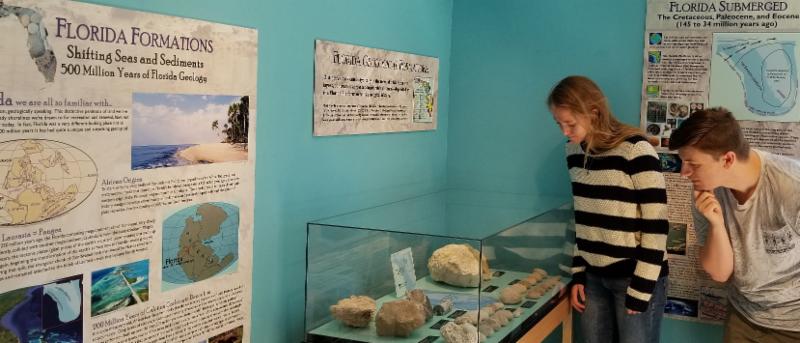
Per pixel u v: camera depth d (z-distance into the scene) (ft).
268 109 7.37
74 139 5.43
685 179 9.84
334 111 8.45
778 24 9.37
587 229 8.45
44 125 5.21
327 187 8.48
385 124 9.55
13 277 5.12
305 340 7.68
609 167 8.00
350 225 7.35
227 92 6.79
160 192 6.18
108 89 5.65
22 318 5.20
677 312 10.07
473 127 11.27
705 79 9.75
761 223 7.00
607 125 7.98
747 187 7.00
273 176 7.52
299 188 7.97
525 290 7.79
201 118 6.52
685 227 9.91
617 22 10.18
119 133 5.77
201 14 6.46
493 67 11.05
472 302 6.63
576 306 8.86
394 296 7.02
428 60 10.59
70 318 5.53
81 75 5.43
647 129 10.07
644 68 10.04
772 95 9.45
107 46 5.61
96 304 5.72
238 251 7.10
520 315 7.69
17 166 5.07
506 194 10.24
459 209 8.62
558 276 8.87
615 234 8.09
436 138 11.11
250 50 7.03
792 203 6.72
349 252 7.25
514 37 10.87
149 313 6.19
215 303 6.88
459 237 6.70
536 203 9.24
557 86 8.11
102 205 5.69
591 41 10.37
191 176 6.47
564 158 10.58
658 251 7.77
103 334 5.80
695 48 9.78
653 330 8.26
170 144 6.23
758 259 7.16
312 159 8.16
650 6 9.96
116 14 5.66
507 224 7.55
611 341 8.70
